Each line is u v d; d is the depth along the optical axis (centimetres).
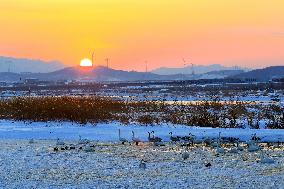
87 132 4806
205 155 3597
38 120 5544
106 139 4459
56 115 5584
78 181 2753
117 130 4875
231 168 3097
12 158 3519
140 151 3812
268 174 2902
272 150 3806
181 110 6850
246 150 3809
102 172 3005
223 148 3872
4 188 2586
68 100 6203
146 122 5362
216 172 2977
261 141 4303
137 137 4472
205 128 4906
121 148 3962
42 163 3319
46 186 2631
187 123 5403
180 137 4431
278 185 2608
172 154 3662
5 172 3012
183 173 2955
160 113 6656
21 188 2588
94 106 5994
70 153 3734
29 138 4597
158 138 4378
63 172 3012
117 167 3166
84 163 3312
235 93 14712
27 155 3644
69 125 5253
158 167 3155
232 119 5662
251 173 2936
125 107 6988
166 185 2638
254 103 9050
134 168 3130
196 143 4212
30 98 6438
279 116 6053
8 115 5766
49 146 4103
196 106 7894
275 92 15650
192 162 3322
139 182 2716
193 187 2583
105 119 5584
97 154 3678
